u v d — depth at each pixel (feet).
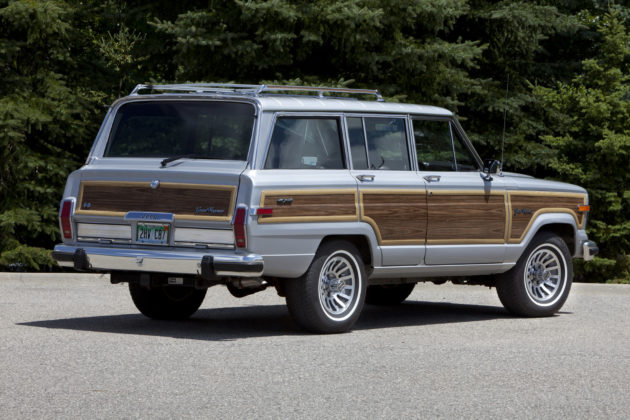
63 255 35.70
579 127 75.00
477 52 72.74
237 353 30.91
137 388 25.35
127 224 34.83
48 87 66.85
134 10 74.84
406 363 29.94
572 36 92.58
